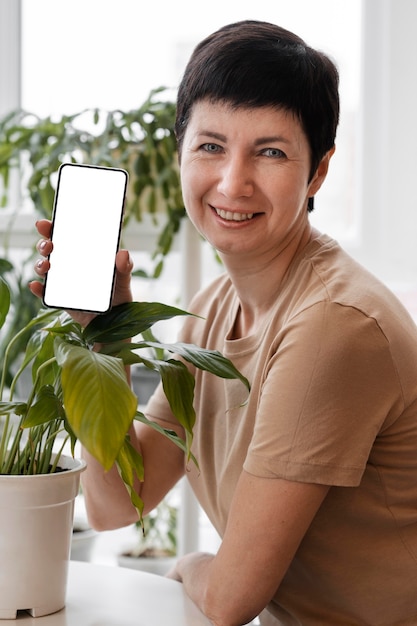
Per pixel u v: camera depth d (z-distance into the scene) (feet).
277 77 3.40
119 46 7.93
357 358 3.23
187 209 3.72
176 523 6.82
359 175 7.86
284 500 3.26
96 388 2.66
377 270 7.89
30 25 7.97
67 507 3.28
